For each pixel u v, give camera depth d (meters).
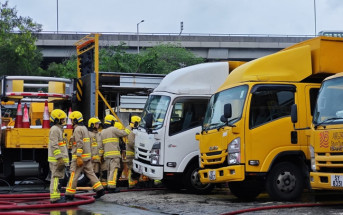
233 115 12.54
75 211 11.65
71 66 54.69
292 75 12.81
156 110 15.24
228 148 12.36
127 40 74.81
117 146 15.39
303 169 12.50
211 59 81.56
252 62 12.84
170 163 14.70
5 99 17.58
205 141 13.11
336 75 11.41
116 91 18.33
